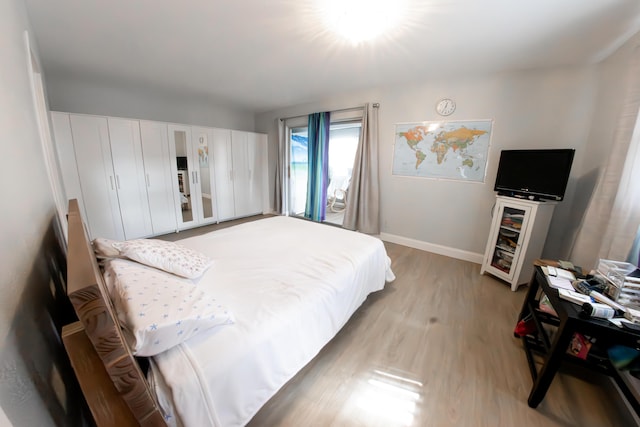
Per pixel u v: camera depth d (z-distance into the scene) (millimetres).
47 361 636
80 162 2879
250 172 4734
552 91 2293
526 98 2414
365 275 1737
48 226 958
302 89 3359
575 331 1043
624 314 1043
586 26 1622
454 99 2777
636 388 1020
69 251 660
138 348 648
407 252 3188
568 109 2246
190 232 3848
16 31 928
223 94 3656
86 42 2008
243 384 854
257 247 1821
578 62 2145
